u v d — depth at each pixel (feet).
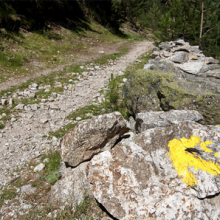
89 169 11.07
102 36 63.77
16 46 37.93
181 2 49.29
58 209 11.71
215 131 11.30
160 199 9.63
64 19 57.62
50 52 41.47
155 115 14.17
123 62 42.83
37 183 13.61
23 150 16.89
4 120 20.76
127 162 10.74
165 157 10.82
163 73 18.51
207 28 47.14
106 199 10.14
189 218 9.25
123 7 100.94
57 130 19.62
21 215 11.62
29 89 27.99
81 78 32.73
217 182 9.63
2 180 14.01
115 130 13.17
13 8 43.50
